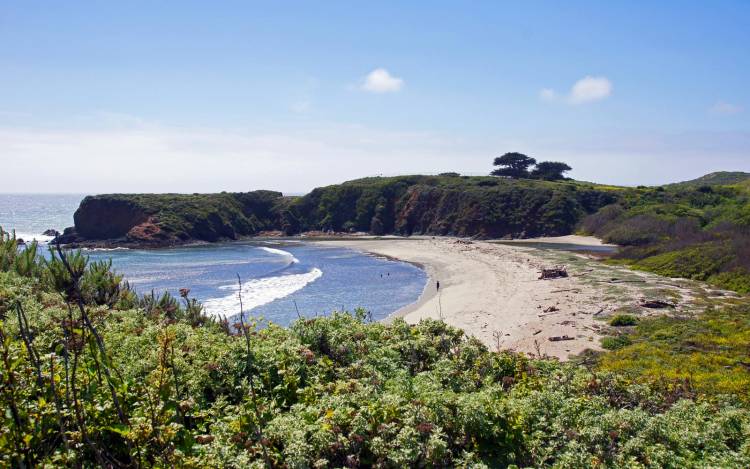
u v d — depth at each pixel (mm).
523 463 6750
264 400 6617
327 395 6973
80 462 4188
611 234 85500
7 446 3760
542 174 142375
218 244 98625
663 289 40156
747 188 105062
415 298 44156
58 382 4719
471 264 62781
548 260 62219
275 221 121812
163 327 9016
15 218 158625
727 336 25156
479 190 113500
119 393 5168
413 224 114750
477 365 9828
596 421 8016
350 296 45000
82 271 14797
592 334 27734
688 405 10164
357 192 125688
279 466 5496
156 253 81375
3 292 10141
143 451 4289
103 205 97625
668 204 95250
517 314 34250
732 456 8070
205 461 4965
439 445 5926
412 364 9656
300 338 9477
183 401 5879
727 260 46469
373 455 5988
